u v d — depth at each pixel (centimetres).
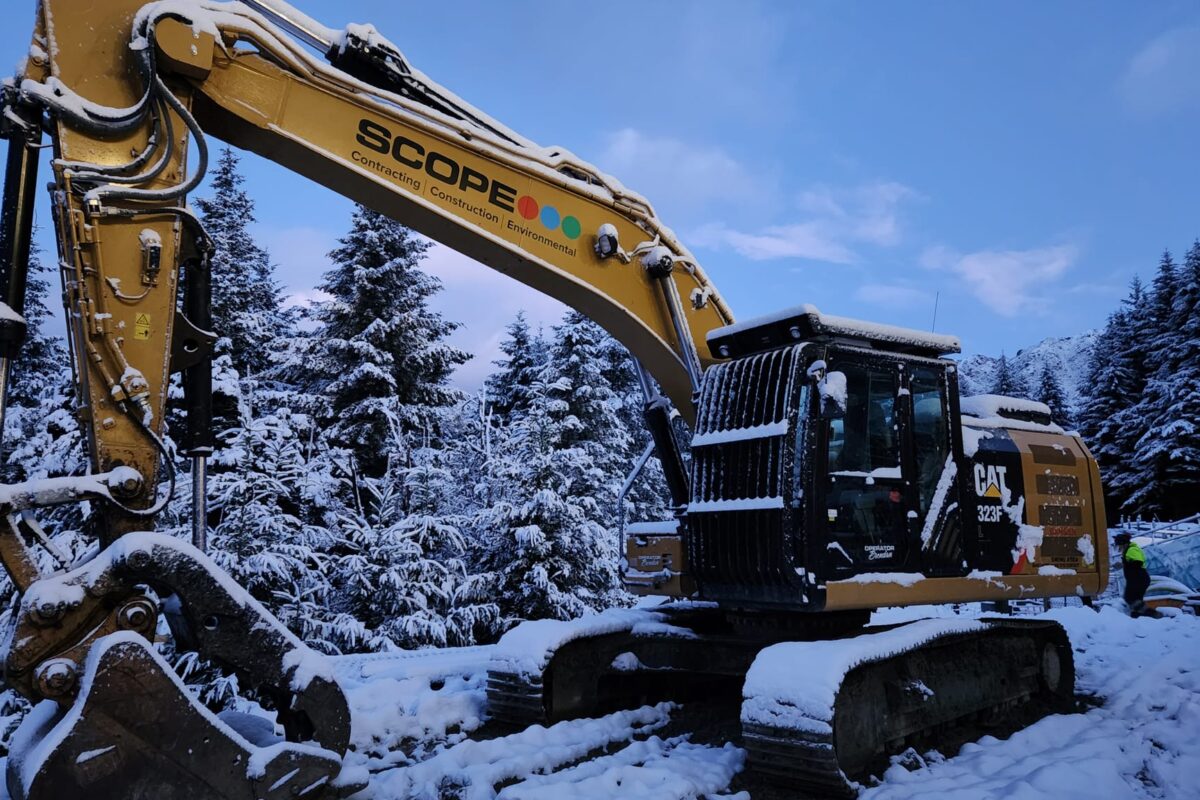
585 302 607
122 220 408
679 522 673
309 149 493
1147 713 630
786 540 502
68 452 944
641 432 2219
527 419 1347
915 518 560
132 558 344
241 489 946
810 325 530
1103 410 3916
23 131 407
